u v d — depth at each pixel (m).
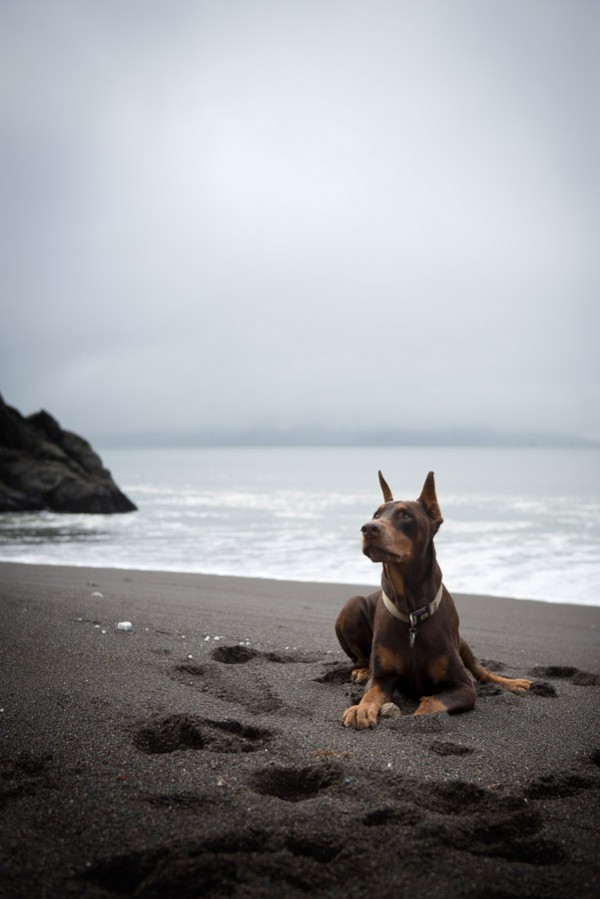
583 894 1.30
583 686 2.56
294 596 4.41
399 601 2.28
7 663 2.37
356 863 1.37
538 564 6.18
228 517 10.84
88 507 11.70
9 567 5.55
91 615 3.14
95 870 1.34
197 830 1.43
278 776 1.68
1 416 12.60
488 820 1.50
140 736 1.89
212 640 2.88
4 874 1.31
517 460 47.59
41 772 1.66
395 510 2.28
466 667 2.57
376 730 1.99
